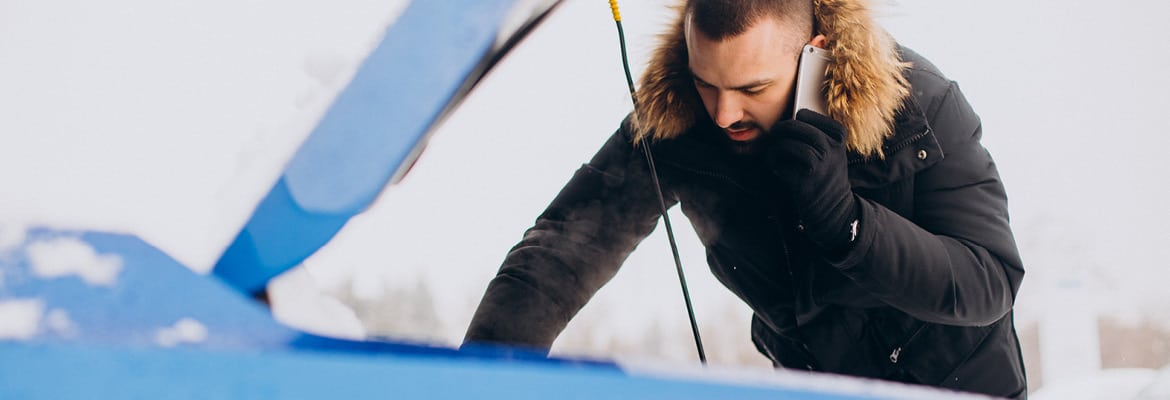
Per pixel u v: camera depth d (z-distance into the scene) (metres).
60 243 0.45
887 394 0.49
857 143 1.43
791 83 1.41
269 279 0.60
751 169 1.55
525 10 0.59
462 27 0.56
